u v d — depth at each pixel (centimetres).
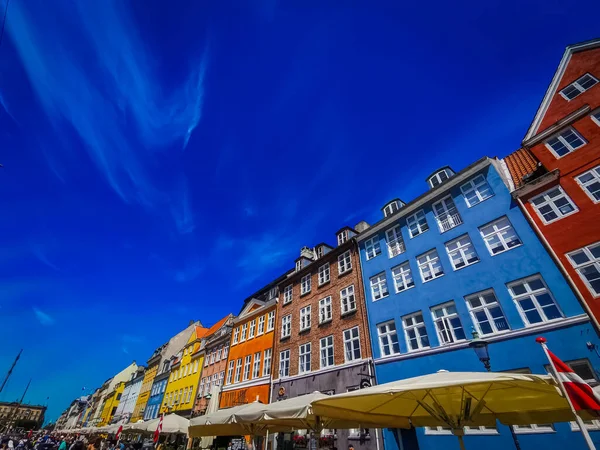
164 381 4450
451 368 1266
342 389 1666
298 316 2330
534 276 1174
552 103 1427
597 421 896
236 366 2805
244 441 1961
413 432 1265
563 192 1203
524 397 685
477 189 1535
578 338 991
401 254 1756
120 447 2427
